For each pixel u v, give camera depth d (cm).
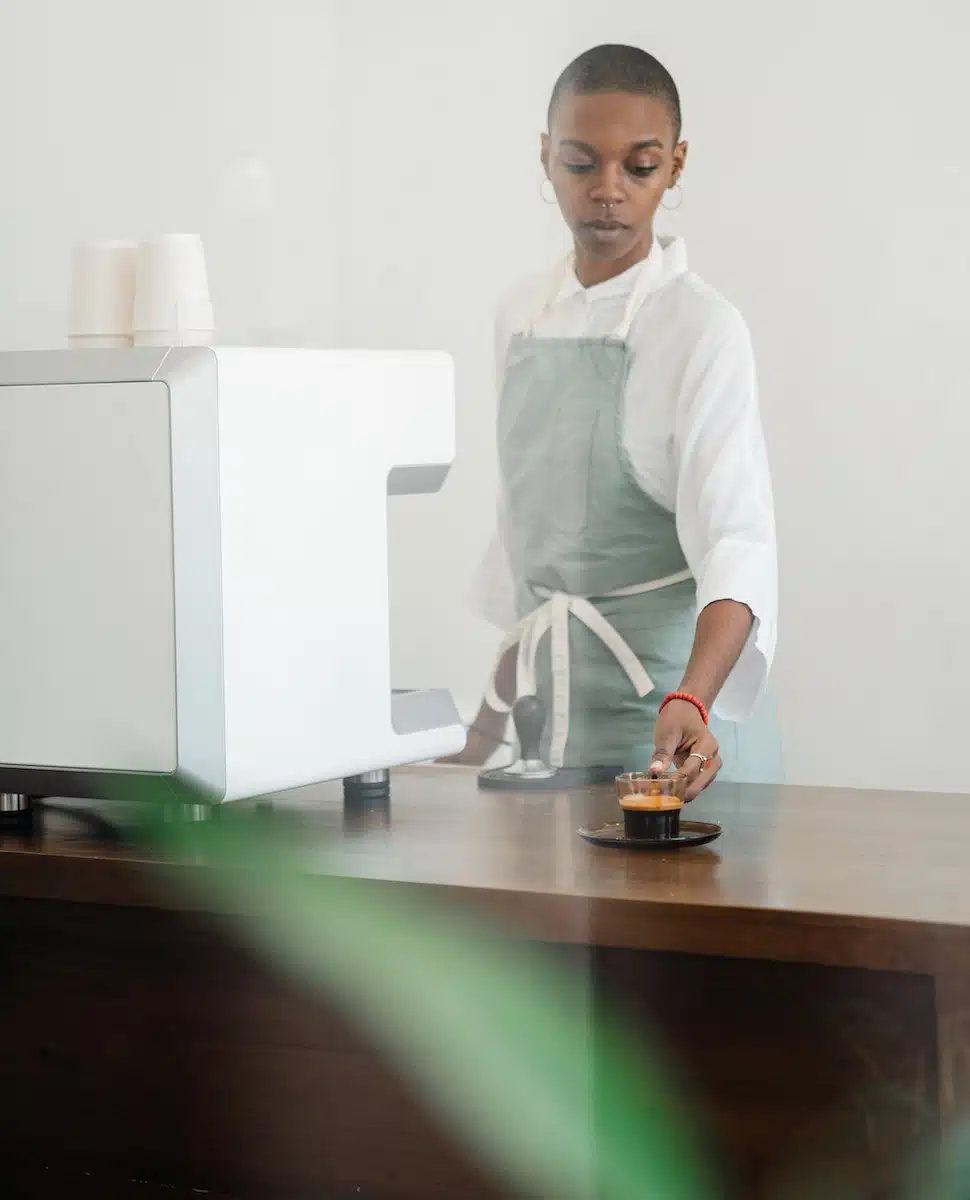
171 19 253
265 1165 147
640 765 231
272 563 148
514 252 256
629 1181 136
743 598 207
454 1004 139
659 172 240
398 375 161
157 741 145
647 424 231
